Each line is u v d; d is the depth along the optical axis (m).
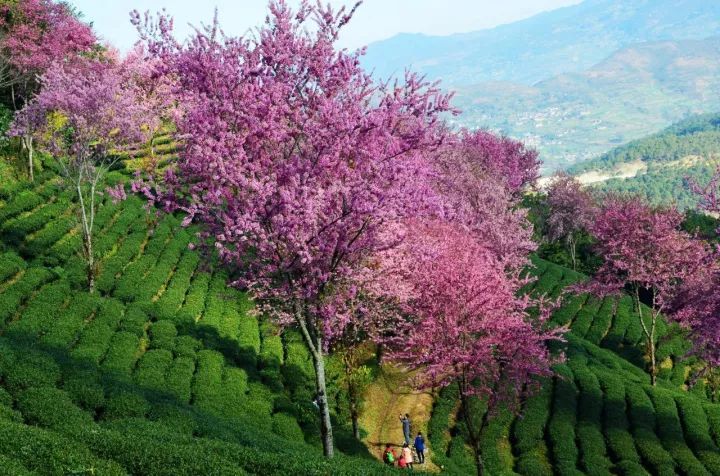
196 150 20.23
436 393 40.50
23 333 32.91
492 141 89.44
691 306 36.56
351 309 28.30
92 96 38.81
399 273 32.81
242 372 34.50
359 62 22.28
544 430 37.41
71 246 44.25
